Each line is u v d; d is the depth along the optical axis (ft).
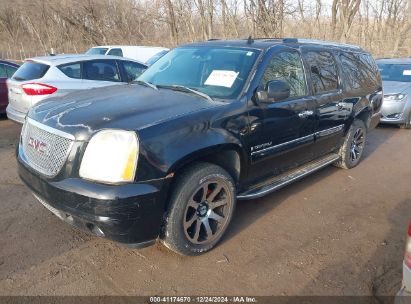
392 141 24.44
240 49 12.71
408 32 62.44
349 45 18.29
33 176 9.45
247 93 11.18
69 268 9.58
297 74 13.46
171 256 10.28
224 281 9.36
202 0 60.59
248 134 10.98
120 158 8.32
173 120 9.23
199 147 9.43
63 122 9.19
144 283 9.16
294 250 10.85
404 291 6.61
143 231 8.80
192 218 9.87
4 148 19.56
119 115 9.20
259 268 9.94
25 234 11.03
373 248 11.09
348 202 14.37
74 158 8.59
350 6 58.95
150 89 11.96
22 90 20.08
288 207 13.70
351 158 17.95
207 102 10.62
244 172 11.40
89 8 75.15
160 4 68.85
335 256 10.61
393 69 30.37
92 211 8.24
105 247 10.56
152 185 8.59
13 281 9.00
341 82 15.97
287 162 13.52
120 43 75.31
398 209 13.87
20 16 80.33
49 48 76.69
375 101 18.93
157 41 73.41
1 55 72.95
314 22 59.62
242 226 12.14
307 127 13.67
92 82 22.24
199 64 12.85
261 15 56.49
